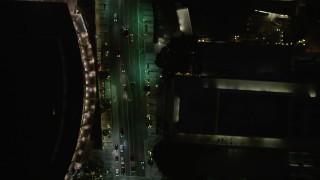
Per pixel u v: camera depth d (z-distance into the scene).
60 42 69.06
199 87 69.81
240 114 69.19
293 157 72.75
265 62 71.12
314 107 69.06
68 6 73.62
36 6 69.25
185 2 76.25
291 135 69.19
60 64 69.00
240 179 71.94
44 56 68.94
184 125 69.25
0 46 68.62
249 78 69.94
